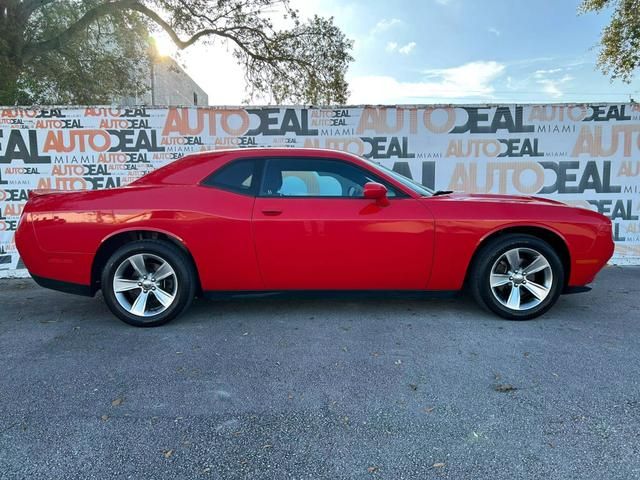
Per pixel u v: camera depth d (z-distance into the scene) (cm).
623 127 641
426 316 420
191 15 1509
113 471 203
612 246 407
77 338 371
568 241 395
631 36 1515
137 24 1514
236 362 321
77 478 199
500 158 650
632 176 649
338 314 429
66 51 1457
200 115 636
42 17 1433
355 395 272
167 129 634
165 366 315
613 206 654
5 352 342
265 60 1605
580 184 652
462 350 338
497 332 376
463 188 654
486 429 235
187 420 246
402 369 307
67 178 629
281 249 386
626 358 322
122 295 398
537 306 400
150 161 637
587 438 226
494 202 401
